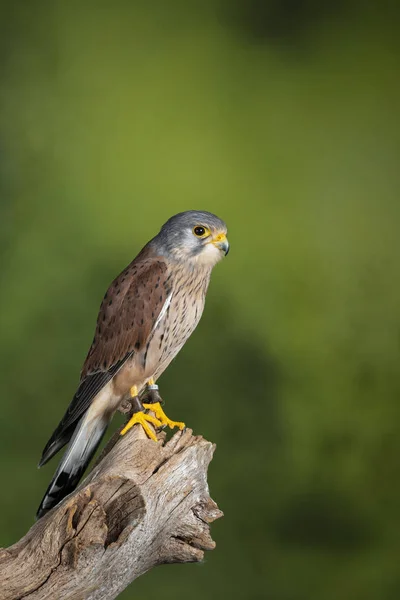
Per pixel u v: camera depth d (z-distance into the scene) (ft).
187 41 52.75
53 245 45.44
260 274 45.60
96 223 46.39
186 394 40.11
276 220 47.55
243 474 38.60
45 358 40.65
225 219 46.96
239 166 49.06
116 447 16.44
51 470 36.37
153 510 15.51
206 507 16.20
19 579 15.16
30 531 15.96
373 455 40.73
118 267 44.60
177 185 47.62
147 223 46.39
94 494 15.30
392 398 42.14
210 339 42.47
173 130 49.55
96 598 15.49
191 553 16.21
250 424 40.04
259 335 43.24
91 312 42.68
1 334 41.45
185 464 15.92
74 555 14.96
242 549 36.40
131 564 15.53
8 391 39.24
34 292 43.37
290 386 42.06
